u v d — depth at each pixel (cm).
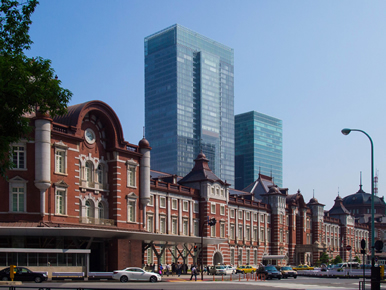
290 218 12431
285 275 7644
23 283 4766
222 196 9831
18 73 2917
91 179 6712
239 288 4469
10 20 3161
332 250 14862
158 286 4681
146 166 7462
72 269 5550
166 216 8494
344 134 4103
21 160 5806
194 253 9125
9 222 5638
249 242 10831
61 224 5925
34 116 5900
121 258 6269
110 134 7044
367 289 4744
